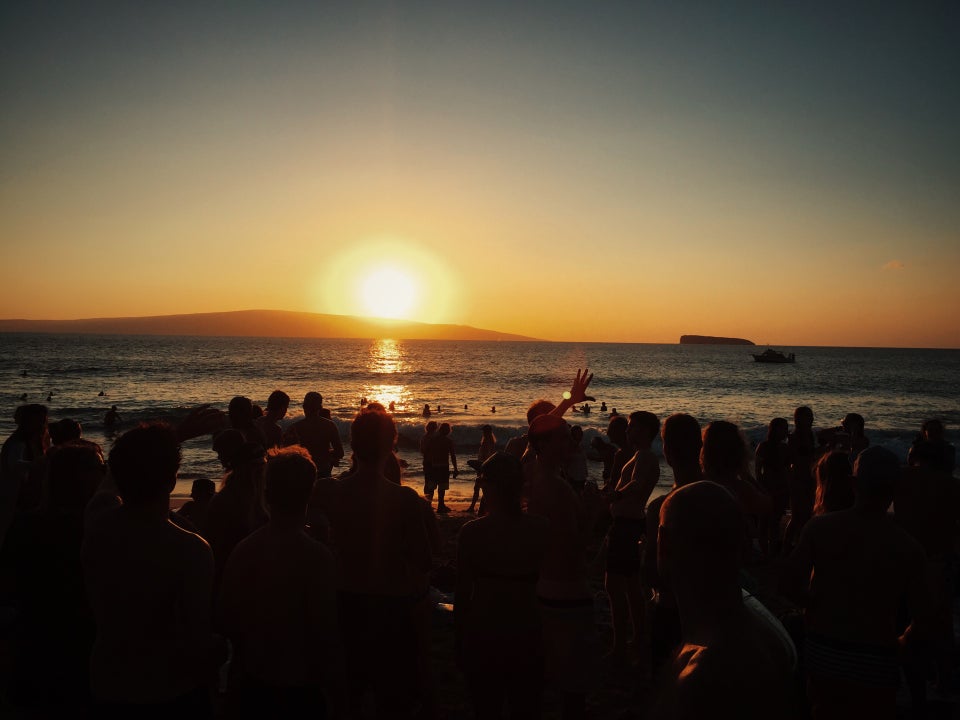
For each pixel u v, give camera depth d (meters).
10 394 47.88
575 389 4.02
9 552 3.06
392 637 3.62
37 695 3.05
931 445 4.89
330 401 51.09
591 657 3.83
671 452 4.13
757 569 8.59
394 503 3.64
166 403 43.53
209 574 2.63
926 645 3.03
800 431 9.13
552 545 3.87
